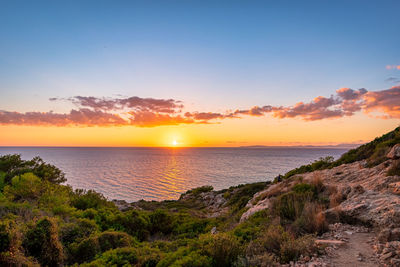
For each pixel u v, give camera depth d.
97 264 7.52
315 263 4.83
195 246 7.18
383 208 7.33
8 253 7.06
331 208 8.74
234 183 101.56
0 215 11.54
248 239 7.53
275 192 16.77
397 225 6.29
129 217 15.92
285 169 151.25
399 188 9.09
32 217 11.57
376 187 10.62
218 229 13.23
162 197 78.44
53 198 16.62
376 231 6.66
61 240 9.99
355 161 20.78
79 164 197.00
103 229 14.01
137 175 129.62
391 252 4.88
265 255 5.08
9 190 18.16
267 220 9.38
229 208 27.42
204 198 42.44
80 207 18.33
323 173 19.11
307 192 11.45
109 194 81.12
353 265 4.74
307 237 6.14
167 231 16.72
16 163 26.38
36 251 8.17
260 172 136.88
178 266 5.70
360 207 7.91
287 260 5.24
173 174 133.88
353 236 6.54
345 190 10.66
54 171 27.16
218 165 188.12
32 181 19.28
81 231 11.18
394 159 13.82
